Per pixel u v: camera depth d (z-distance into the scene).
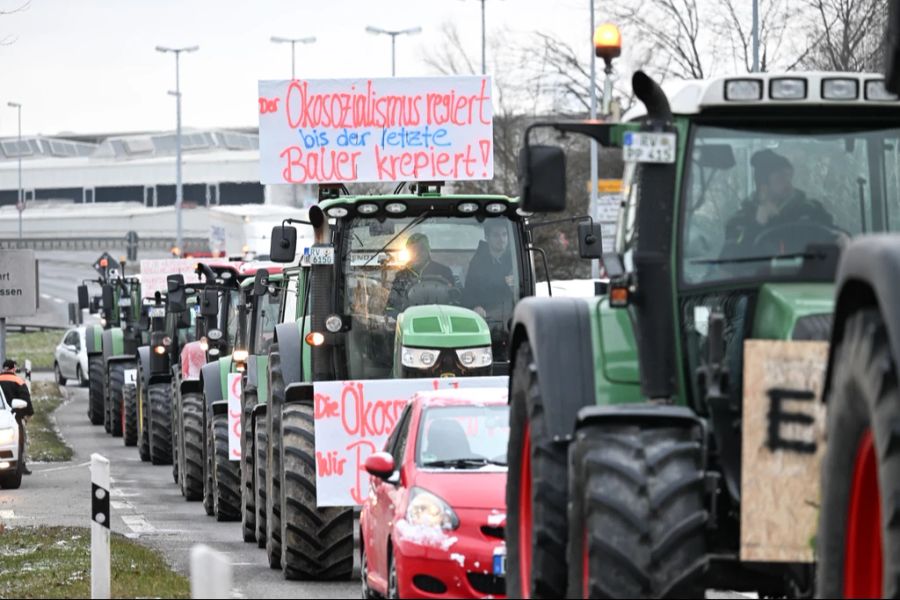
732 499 19.36
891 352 14.94
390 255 38.72
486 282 38.75
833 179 20.97
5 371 66.31
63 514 53.28
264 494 43.50
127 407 88.75
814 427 18.42
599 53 24.06
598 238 37.94
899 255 14.89
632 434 19.42
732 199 20.92
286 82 42.50
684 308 20.80
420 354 36.66
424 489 29.39
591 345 21.55
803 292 20.16
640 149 20.52
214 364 57.62
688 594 18.83
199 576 17.80
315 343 38.41
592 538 18.95
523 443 23.72
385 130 42.62
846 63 71.88
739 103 20.64
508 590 23.83
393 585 29.84
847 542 16.27
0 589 33.78
